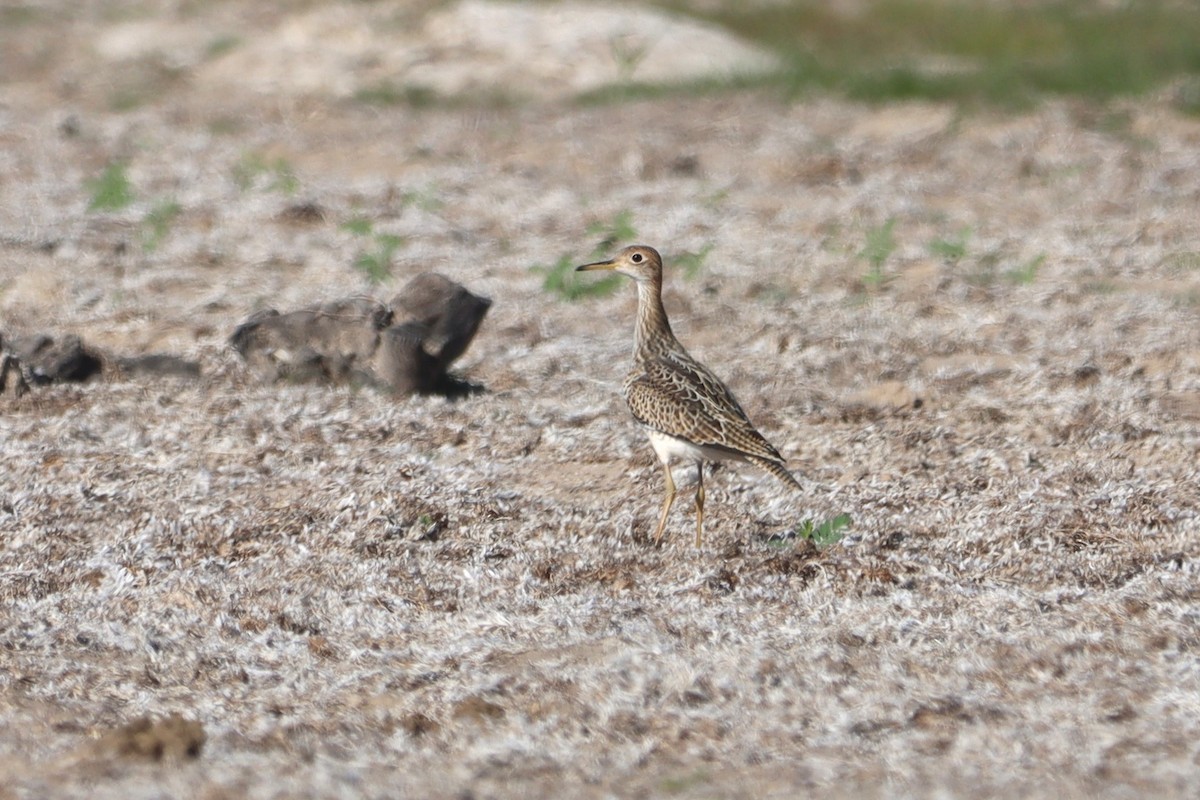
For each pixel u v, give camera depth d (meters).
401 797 7.73
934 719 8.61
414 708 8.87
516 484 12.18
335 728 8.63
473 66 32.50
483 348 16.09
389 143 26.53
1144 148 24.33
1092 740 8.30
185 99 31.30
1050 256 19.36
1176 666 9.21
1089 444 12.76
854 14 38.34
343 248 20.08
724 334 16.56
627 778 7.99
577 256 19.73
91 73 34.06
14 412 13.94
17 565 10.98
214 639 9.95
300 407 13.90
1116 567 10.62
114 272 18.83
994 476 12.13
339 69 32.66
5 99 31.25
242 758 8.24
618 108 28.84
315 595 10.45
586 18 34.09
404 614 10.23
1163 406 13.75
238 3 39.75
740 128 26.78
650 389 11.18
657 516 11.56
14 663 9.62
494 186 23.48
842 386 14.75
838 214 21.48
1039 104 27.20
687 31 34.09
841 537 11.11
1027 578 10.55
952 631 9.74
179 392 14.41
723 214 21.56
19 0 42.72
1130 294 17.67
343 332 14.42
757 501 11.78
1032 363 15.18
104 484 12.22
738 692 8.96
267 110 29.69
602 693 8.95
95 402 14.13
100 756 8.23
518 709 8.82
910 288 18.12
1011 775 7.93
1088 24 36.19
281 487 12.12
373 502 11.68
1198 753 8.12
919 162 24.31
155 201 22.53
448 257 19.75
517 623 9.98
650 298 12.13
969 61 32.69
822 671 9.20
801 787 7.83
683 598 10.30
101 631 10.05
